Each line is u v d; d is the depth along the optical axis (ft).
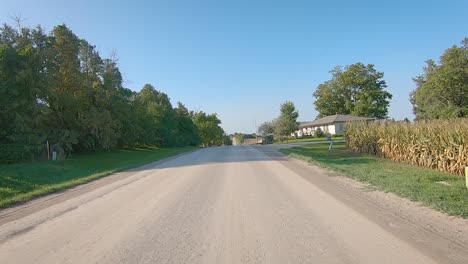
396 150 66.23
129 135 147.33
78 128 111.96
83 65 122.52
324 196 30.42
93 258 17.38
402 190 30.60
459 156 46.98
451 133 48.96
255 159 75.20
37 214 28.91
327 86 274.57
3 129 81.46
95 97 121.29
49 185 46.60
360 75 258.16
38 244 20.16
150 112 203.10
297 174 46.34
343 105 268.21
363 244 17.75
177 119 269.23
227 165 63.46
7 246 20.07
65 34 108.78
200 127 367.04
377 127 80.12
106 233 21.72
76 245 19.61
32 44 99.19
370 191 32.01
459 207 24.30
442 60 141.08
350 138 98.07
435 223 20.98
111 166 78.84
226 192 34.50
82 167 72.84
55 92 99.09
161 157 104.27
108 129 115.14
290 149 107.86
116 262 16.69
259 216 24.29
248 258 16.52
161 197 33.42
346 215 23.58
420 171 48.52
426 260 15.43
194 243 19.02
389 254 16.28
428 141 54.54
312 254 16.69
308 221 22.49
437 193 29.73
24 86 84.17
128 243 19.49
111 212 27.81
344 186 35.32
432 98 143.74
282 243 18.44
